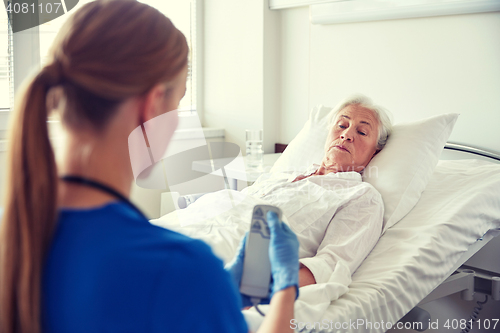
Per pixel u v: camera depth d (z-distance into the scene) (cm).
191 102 298
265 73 264
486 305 171
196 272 37
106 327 36
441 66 200
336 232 132
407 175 152
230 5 275
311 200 139
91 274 37
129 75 40
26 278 36
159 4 274
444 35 197
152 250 38
